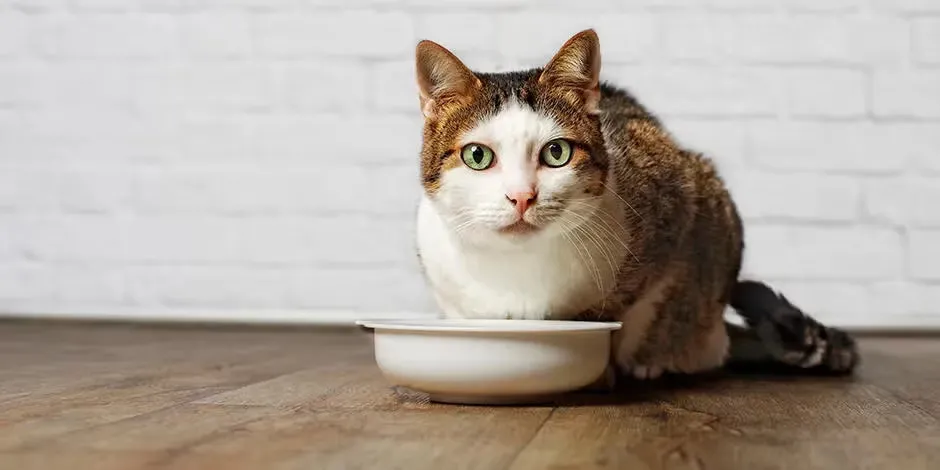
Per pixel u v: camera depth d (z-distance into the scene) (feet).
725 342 6.26
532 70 5.17
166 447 3.60
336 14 9.37
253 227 9.49
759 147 9.16
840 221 9.14
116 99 9.64
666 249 5.36
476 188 4.67
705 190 5.81
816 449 3.61
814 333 5.91
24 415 4.31
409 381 4.58
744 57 9.16
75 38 9.66
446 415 4.33
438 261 5.07
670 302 5.51
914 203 9.11
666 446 3.65
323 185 9.44
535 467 3.30
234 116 9.50
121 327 9.25
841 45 9.13
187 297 9.56
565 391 4.59
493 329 4.40
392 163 9.39
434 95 4.89
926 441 3.76
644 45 9.19
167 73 9.54
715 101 9.18
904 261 9.13
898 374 6.06
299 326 9.37
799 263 9.16
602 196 4.92
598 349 4.66
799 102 9.14
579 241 4.85
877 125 9.13
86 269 9.61
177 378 5.66
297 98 9.43
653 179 5.32
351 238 9.42
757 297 6.19
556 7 9.20
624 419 4.25
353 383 5.43
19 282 9.64
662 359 5.70
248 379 5.62
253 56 9.47
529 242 4.70
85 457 3.44
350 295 9.43
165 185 9.55
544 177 4.67
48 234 9.63
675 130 9.20
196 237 9.54
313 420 4.18
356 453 3.51
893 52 9.10
